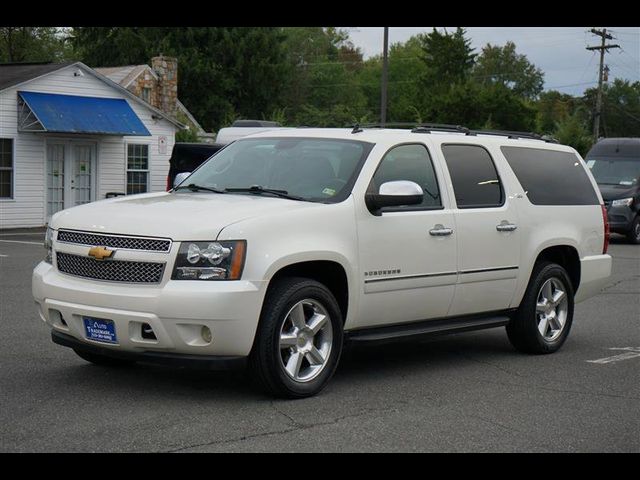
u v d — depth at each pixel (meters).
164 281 6.21
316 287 6.70
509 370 8.06
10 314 10.31
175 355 6.28
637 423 6.34
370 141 7.53
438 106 58.28
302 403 6.61
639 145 25.20
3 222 25.80
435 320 7.91
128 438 5.64
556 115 106.00
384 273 7.21
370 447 5.62
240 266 6.25
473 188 8.14
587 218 9.37
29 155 26.31
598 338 9.87
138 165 29.39
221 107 57.12
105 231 6.46
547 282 8.83
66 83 26.94
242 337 6.25
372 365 8.12
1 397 6.55
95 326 6.45
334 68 89.88
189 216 6.45
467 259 7.90
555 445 5.78
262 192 7.27
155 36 57.62
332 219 6.86
